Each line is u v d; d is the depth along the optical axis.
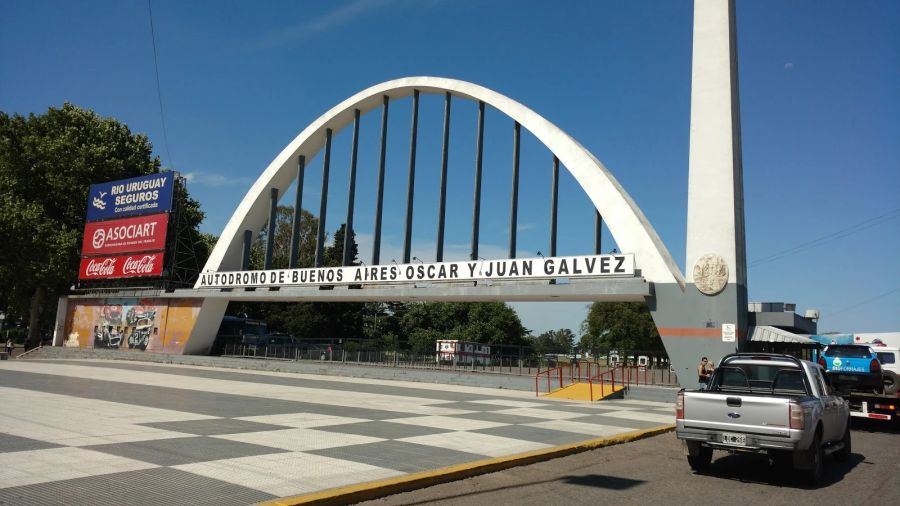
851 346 17.97
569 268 26.73
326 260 70.00
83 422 11.94
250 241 41.19
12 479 7.14
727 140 24.48
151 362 41.00
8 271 47.50
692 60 25.66
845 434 11.84
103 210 46.78
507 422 14.93
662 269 24.95
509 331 68.19
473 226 31.30
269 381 27.05
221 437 10.85
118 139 53.97
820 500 8.33
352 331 64.25
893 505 8.08
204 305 40.59
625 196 27.19
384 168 35.56
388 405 18.09
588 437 12.90
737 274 23.69
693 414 9.86
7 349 50.34
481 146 32.06
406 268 31.66
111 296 46.38
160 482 7.28
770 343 24.19
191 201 56.91
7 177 48.75
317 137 38.75
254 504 6.50
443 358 32.59
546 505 7.53
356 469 8.59
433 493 7.92
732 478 9.73
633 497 8.12
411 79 34.59
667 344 24.33
